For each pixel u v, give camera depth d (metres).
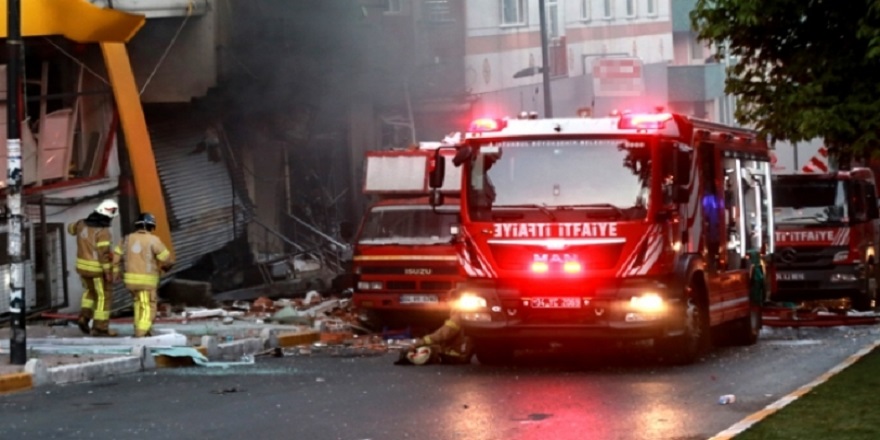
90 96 43.56
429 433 19.33
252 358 32.34
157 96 48.69
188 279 48.81
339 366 30.28
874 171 55.66
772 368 27.94
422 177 41.47
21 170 28.17
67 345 31.19
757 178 36.56
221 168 50.91
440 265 40.44
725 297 32.38
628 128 28.23
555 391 24.22
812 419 19.09
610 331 27.94
